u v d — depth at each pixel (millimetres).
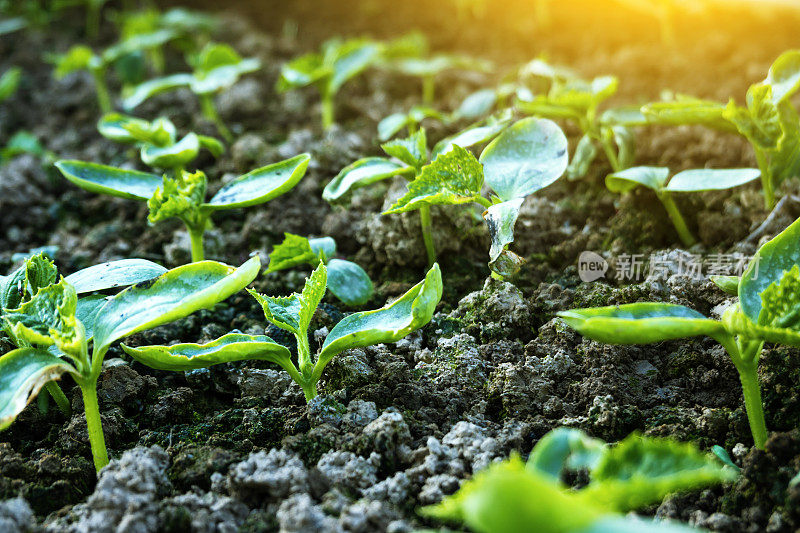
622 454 461
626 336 483
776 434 496
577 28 875
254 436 526
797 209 581
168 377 560
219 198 575
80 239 652
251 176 579
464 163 539
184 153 602
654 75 753
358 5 997
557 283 583
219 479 504
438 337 560
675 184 580
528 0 946
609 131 630
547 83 676
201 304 503
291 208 640
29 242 659
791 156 579
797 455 492
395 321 517
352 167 587
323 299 586
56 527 493
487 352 550
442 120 664
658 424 519
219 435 526
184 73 897
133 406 548
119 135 635
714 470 448
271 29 973
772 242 502
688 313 496
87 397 507
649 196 613
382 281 600
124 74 831
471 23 924
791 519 480
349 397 534
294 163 575
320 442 513
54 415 542
